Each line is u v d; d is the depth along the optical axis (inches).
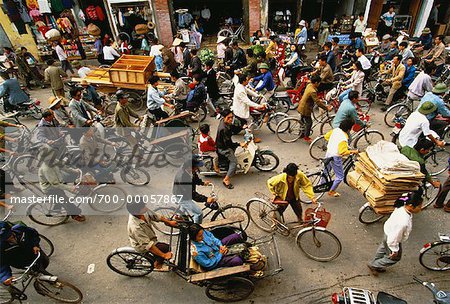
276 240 215.3
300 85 369.7
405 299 177.9
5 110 378.0
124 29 583.8
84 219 240.4
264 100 323.3
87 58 564.4
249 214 216.4
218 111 353.1
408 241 209.9
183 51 482.9
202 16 644.1
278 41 490.6
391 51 423.5
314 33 626.8
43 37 555.5
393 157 189.8
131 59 398.0
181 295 186.2
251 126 325.4
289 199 202.1
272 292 184.7
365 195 197.9
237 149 298.7
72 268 204.2
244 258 171.6
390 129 336.8
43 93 474.3
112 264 200.2
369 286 185.3
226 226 192.7
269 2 629.9
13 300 182.7
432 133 229.8
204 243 171.0
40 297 188.9
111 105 386.9
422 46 489.7
